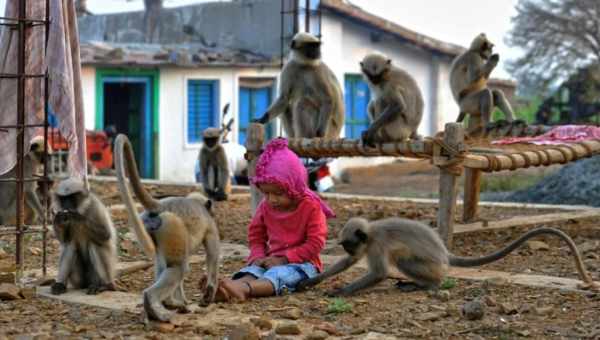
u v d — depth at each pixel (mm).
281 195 8406
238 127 28656
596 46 35250
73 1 9438
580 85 34406
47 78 9211
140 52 27438
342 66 30453
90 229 8172
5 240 11273
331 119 14969
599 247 10742
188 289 8562
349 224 8344
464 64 15195
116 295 8188
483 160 10734
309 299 8094
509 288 8570
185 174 27859
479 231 12023
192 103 27969
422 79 32125
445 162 10555
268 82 29156
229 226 12930
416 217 13742
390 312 7598
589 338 6762
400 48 31734
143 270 9516
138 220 6703
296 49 14836
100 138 25188
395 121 12289
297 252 8469
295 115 15055
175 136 27625
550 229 8703
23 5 9102
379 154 11664
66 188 8109
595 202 16688
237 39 30125
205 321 7184
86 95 25734
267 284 8125
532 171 27641
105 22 33469
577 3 35250
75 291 8359
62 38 9047
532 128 14102
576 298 8133
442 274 8516
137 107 27594
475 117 15258
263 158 8516
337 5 29547
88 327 7070
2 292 7996
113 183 18859
